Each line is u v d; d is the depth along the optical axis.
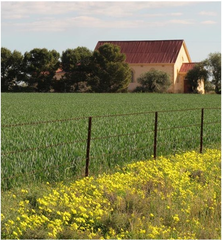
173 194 9.94
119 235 7.71
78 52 87.81
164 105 41.31
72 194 9.25
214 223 8.45
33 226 7.68
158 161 13.38
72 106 38.00
